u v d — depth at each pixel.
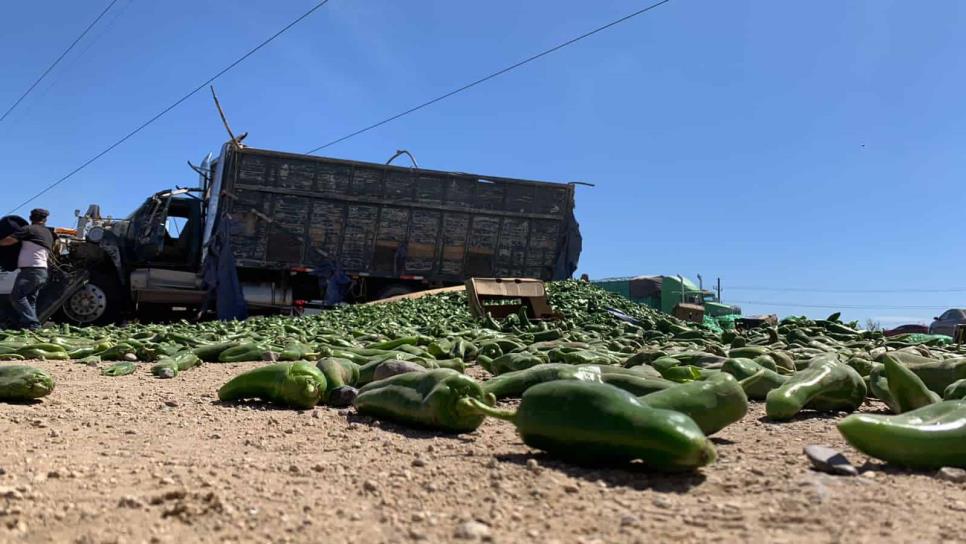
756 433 4.31
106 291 19.05
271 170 19.31
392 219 20.55
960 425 3.23
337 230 20.05
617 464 3.31
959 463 3.19
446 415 4.22
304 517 2.63
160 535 2.44
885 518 2.56
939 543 2.33
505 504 2.76
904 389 4.46
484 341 10.24
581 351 7.21
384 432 4.33
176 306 20.00
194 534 2.46
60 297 17.97
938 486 3.00
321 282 19.97
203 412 5.15
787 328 12.40
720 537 2.38
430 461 3.49
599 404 3.18
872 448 3.30
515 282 14.92
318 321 15.07
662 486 2.99
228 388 5.58
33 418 4.77
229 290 18.62
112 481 3.11
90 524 2.54
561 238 22.31
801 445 3.90
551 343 8.85
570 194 22.25
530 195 21.84
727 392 3.78
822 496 2.78
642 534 2.42
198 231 20.20
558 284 19.28
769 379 5.58
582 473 3.19
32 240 14.73
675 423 3.03
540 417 3.32
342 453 3.76
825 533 2.41
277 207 19.47
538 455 3.56
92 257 18.83
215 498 2.75
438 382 4.41
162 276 19.41
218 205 19.12
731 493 2.89
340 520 2.60
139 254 19.31
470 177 21.19
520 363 6.55
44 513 2.63
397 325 12.84
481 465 3.37
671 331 12.98
